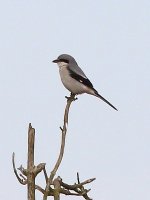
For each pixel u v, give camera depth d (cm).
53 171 1017
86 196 1051
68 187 1034
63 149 1048
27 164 984
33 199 978
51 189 1010
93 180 1051
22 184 998
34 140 981
